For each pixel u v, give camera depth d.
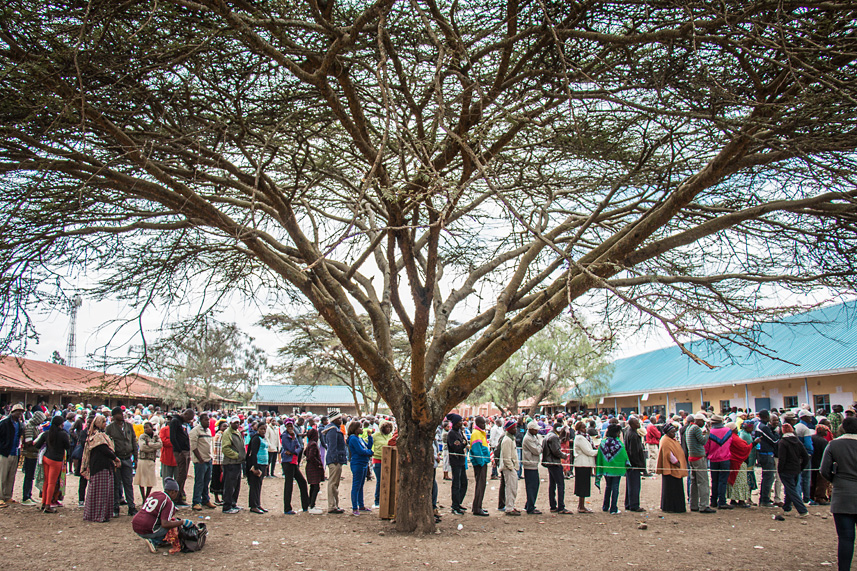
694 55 5.17
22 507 11.20
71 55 5.39
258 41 5.21
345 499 14.34
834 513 6.20
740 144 5.71
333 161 7.84
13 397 27.84
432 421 8.77
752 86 6.16
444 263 11.52
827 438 12.95
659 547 8.30
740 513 11.56
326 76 5.65
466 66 6.34
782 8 4.72
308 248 8.04
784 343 24.28
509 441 11.71
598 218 8.92
